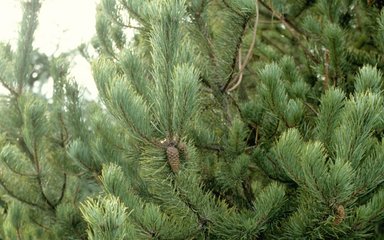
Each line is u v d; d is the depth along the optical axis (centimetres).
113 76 217
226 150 304
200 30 303
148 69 265
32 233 391
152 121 213
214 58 308
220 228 257
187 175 245
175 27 198
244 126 313
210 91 315
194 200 249
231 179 294
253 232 257
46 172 382
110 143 290
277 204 250
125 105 199
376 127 262
